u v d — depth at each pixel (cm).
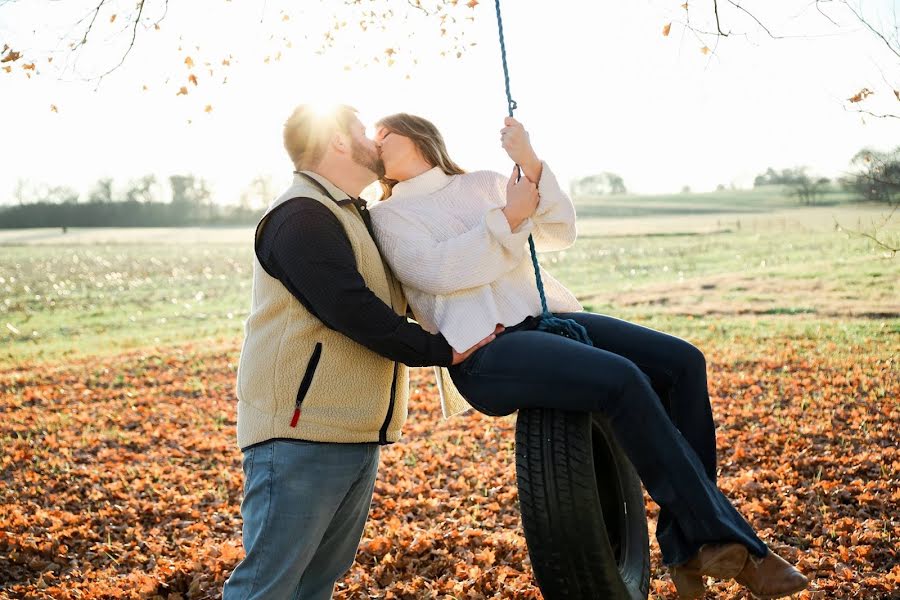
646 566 311
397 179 302
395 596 437
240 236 4462
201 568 480
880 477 595
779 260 2466
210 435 908
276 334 263
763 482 596
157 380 1288
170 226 5444
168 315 2239
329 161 278
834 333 1370
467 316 267
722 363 1132
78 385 1249
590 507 251
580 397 246
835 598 394
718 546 244
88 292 2636
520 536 506
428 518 570
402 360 258
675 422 286
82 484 701
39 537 544
